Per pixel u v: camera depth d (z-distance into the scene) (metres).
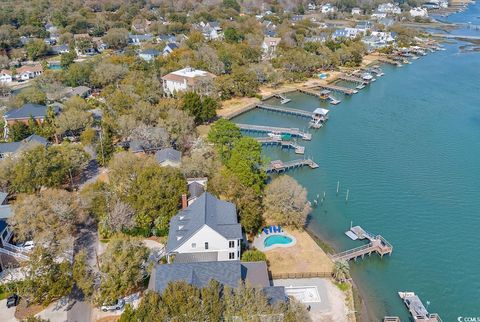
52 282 56.88
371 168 107.50
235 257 65.69
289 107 156.12
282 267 68.38
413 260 73.81
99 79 159.75
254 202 76.19
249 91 163.50
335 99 163.62
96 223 77.75
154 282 52.56
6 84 165.75
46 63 199.25
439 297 65.94
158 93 146.50
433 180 101.12
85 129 113.38
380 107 156.12
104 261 57.22
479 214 87.00
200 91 150.38
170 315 45.66
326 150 118.88
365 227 83.12
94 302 55.59
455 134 129.25
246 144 89.81
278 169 105.81
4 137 115.31
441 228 82.62
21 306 57.72
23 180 80.38
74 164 89.50
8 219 68.12
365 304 63.84
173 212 73.12
